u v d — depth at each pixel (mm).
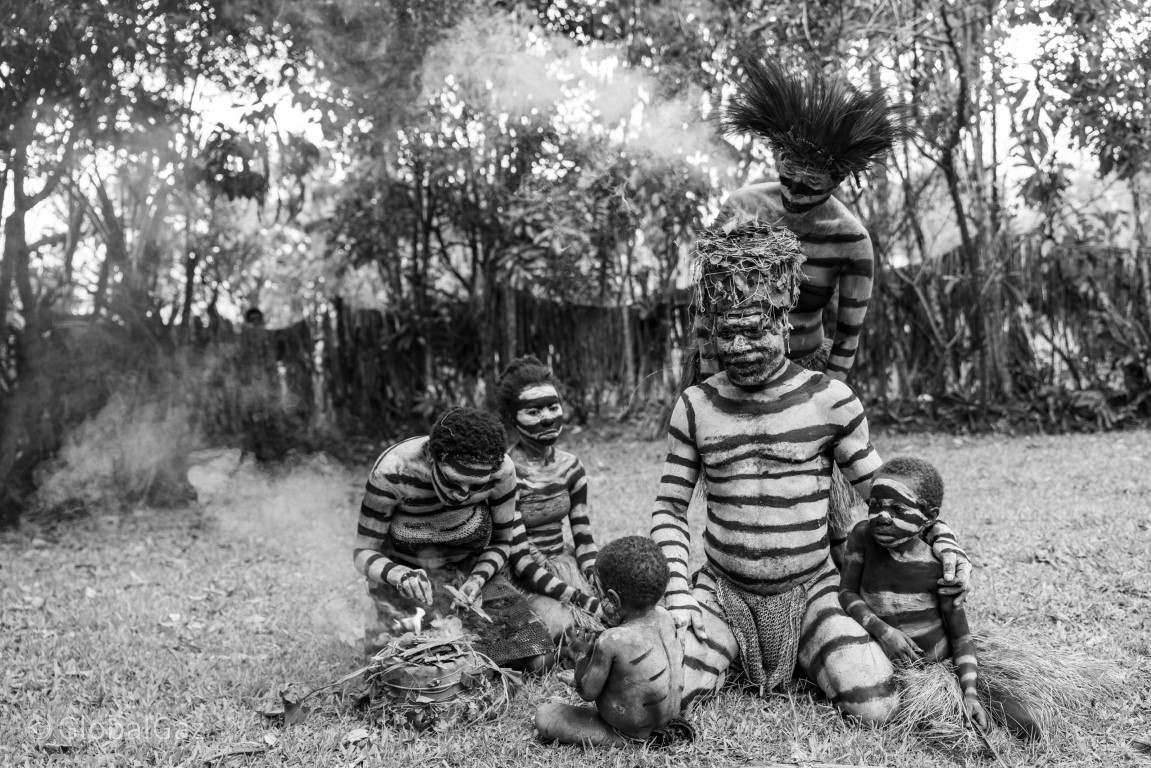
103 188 9234
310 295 13023
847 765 3160
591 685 3295
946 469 8617
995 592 4887
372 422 11656
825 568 3797
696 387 3855
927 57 9703
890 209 11289
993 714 3439
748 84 4047
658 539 3738
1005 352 11117
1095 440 9828
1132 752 3273
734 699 3738
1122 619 4457
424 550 4035
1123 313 11094
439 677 3588
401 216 11375
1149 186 11859
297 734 3549
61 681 4227
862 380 11430
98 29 7617
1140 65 9344
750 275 3559
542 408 4469
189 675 4258
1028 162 10258
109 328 9562
